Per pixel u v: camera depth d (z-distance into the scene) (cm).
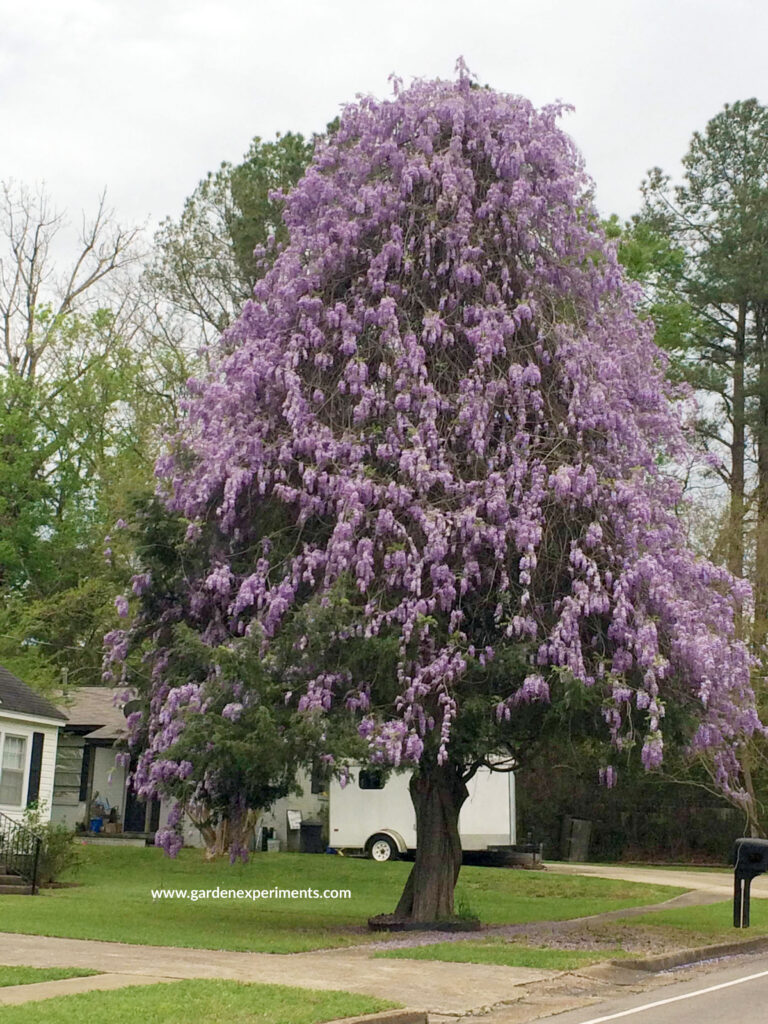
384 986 1184
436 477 1581
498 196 1750
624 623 1588
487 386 1655
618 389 1741
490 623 1644
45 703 2619
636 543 1622
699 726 1647
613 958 1434
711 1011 1083
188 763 1595
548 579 1641
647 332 1867
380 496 1606
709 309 4203
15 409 3884
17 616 3406
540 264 1748
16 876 2167
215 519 1741
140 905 1956
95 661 3966
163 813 3388
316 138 2402
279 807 3403
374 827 3162
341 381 1680
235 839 1719
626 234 3409
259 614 1645
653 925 1891
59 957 1272
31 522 3859
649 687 1584
